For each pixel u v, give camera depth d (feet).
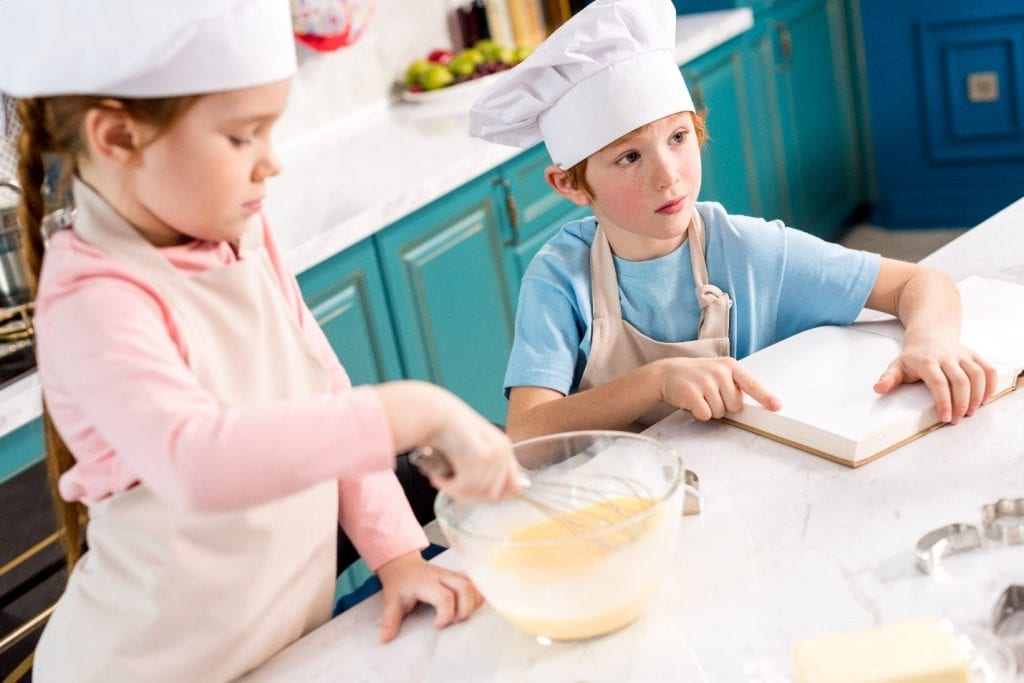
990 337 3.93
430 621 3.19
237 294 3.19
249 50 2.73
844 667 2.41
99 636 3.19
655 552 2.80
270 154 2.96
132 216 3.03
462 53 10.26
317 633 3.26
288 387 3.29
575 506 3.18
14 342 6.20
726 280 4.66
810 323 4.70
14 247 6.27
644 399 4.05
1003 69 11.90
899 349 4.00
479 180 8.30
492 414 8.79
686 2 11.46
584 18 4.17
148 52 2.63
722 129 10.86
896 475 3.33
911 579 2.83
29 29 2.77
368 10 9.55
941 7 11.97
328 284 7.28
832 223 13.04
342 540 4.09
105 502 3.13
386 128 9.54
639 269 4.66
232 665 3.21
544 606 2.80
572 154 4.45
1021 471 3.22
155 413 2.63
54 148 3.02
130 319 2.81
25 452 5.91
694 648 2.76
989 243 4.91
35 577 5.97
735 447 3.68
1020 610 2.63
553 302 4.72
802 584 2.91
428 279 7.99
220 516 3.13
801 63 12.16
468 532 2.85
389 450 2.58
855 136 13.24
